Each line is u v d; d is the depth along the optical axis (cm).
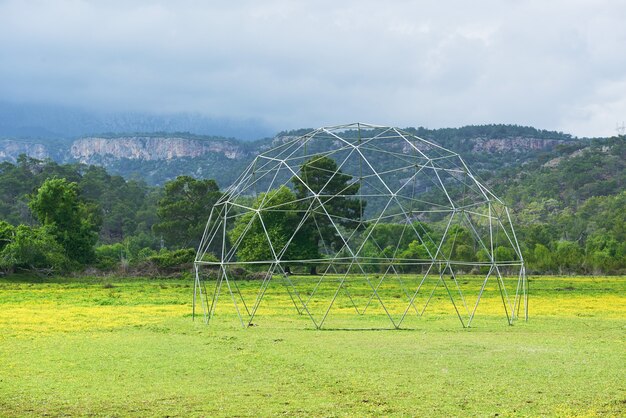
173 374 1931
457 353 2289
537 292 5888
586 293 5734
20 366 2061
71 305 4422
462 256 9406
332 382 1814
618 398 1628
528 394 1670
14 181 15175
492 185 18788
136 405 1570
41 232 8225
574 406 1552
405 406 1551
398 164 15925
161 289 6200
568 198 16200
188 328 3094
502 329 3066
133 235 14400
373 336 2770
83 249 8719
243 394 1677
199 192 11519
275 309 4216
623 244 11000
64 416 1477
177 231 11462
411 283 7312
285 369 2002
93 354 2291
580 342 2575
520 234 12425
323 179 8469
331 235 8562
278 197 8219
